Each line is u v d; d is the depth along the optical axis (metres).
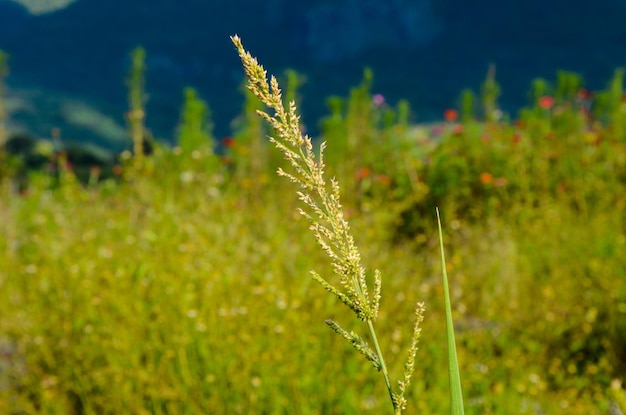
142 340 4.24
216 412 3.77
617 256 5.59
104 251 5.44
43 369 4.43
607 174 7.70
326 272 5.00
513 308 5.30
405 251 6.45
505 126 9.11
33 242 6.08
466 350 4.64
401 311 4.89
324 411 3.77
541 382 4.36
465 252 6.43
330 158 8.39
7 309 4.94
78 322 4.50
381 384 4.00
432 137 9.38
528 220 6.95
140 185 7.32
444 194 7.49
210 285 4.64
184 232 5.80
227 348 4.06
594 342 4.92
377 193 7.67
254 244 5.74
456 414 1.25
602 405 4.16
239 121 8.92
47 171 8.05
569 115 9.00
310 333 4.31
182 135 8.32
